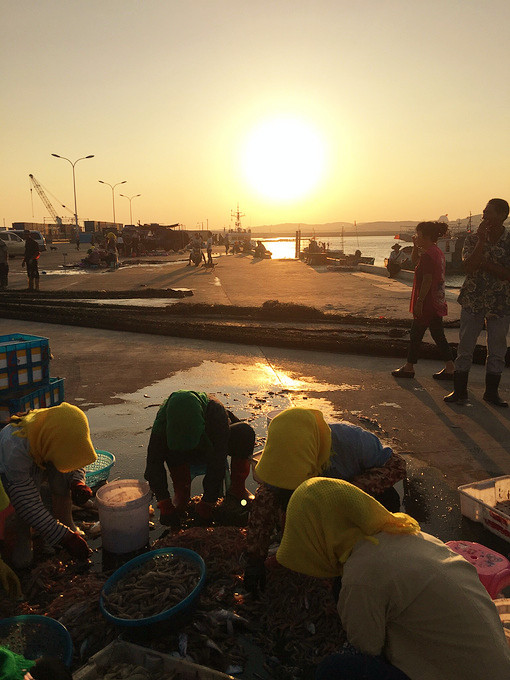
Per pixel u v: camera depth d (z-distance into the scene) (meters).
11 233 37.31
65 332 11.01
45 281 21.70
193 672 2.44
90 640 2.76
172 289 17.56
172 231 53.03
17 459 3.29
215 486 3.81
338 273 25.59
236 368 8.16
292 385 7.27
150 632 2.67
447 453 5.07
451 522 3.94
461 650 1.81
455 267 40.72
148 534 3.81
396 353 8.85
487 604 1.87
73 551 3.43
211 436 3.75
